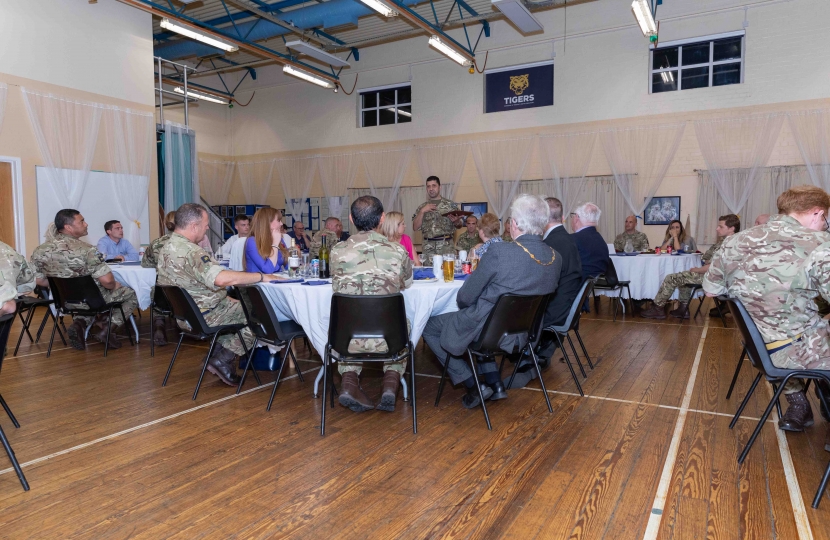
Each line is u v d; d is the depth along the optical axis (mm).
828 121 7539
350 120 11320
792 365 2068
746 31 7980
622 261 5887
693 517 1774
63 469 2148
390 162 10883
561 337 3084
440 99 10305
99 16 7555
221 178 12617
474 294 2607
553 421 2662
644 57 8633
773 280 2061
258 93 12406
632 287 5859
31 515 1805
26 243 6746
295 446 2369
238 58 11336
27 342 4527
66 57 7141
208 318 3102
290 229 11898
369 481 2039
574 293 3266
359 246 2658
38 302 4195
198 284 3043
